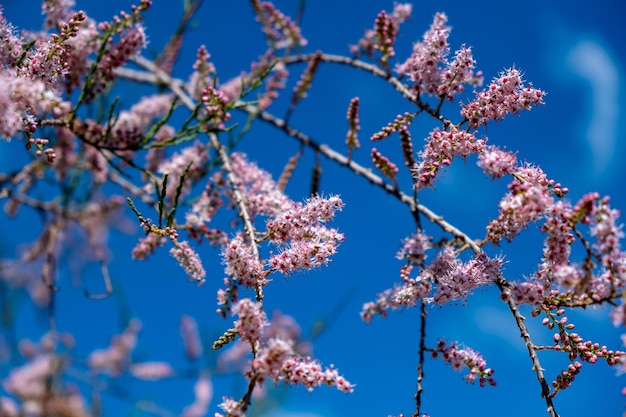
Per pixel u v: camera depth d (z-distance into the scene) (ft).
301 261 1.67
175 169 2.16
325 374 1.55
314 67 2.24
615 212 1.53
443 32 1.80
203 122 1.97
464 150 1.68
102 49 1.88
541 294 1.64
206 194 2.06
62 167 2.31
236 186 1.94
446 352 1.72
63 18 1.90
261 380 1.55
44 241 2.43
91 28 1.94
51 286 2.28
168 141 1.96
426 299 1.73
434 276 1.73
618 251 1.53
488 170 1.64
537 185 1.63
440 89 1.79
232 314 1.58
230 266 1.65
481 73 1.79
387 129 1.82
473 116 1.71
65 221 2.40
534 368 1.63
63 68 1.76
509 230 1.65
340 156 2.08
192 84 2.30
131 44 1.96
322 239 1.69
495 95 1.70
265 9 2.35
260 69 2.36
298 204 1.72
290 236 1.70
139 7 1.94
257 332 1.57
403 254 1.77
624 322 1.52
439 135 1.68
